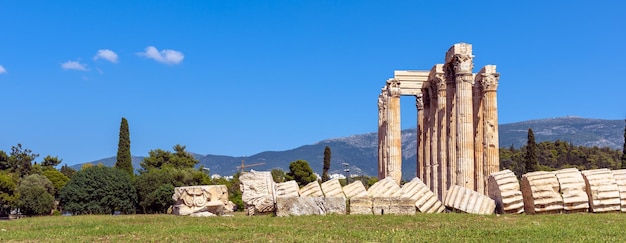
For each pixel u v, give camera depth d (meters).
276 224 28.59
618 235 22.70
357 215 32.22
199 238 23.28
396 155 62.84
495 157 54.84
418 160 67.75
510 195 33.31
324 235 23.55
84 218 41.03
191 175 99.25
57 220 37.62
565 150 174.38
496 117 55.38
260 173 38.72
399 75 67.38
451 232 23.88
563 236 22.45
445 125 56.84
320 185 35.81
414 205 33.41
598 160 166.75
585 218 29.61
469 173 48.16
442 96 57.75
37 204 87.44
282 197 34.09
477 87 58.16
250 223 29.38
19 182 106.19
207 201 45.69
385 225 27.44
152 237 23.83
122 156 98.38
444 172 55.28
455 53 49.50
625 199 33.06
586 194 33.19
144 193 88.69
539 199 32.91
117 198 85.81
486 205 33.44
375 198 33.59
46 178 103.56
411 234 23.47
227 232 25.30
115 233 25.88
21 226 31.95
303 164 129.38
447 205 34.75
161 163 136.12
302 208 33.78
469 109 48.88
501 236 22.73
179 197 46.28
